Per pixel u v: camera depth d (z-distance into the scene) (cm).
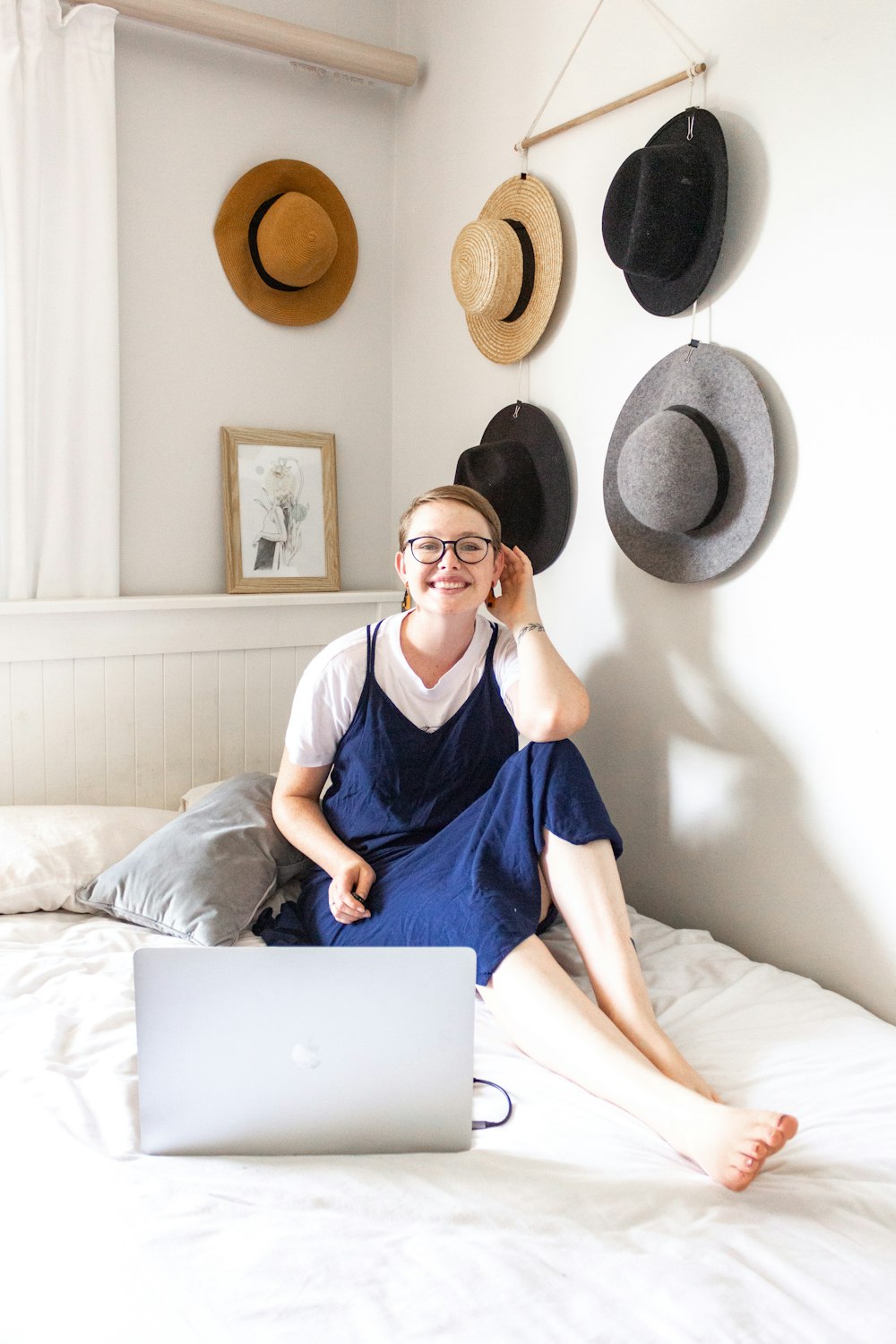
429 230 272
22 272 225
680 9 195
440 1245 99
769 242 180
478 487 226
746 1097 133
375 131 281
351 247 279
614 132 212
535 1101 132
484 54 248
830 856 177
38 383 233
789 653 181
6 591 233
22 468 229
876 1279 97
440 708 188
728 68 186
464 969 116
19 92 222
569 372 228
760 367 183
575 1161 118
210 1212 103
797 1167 118
